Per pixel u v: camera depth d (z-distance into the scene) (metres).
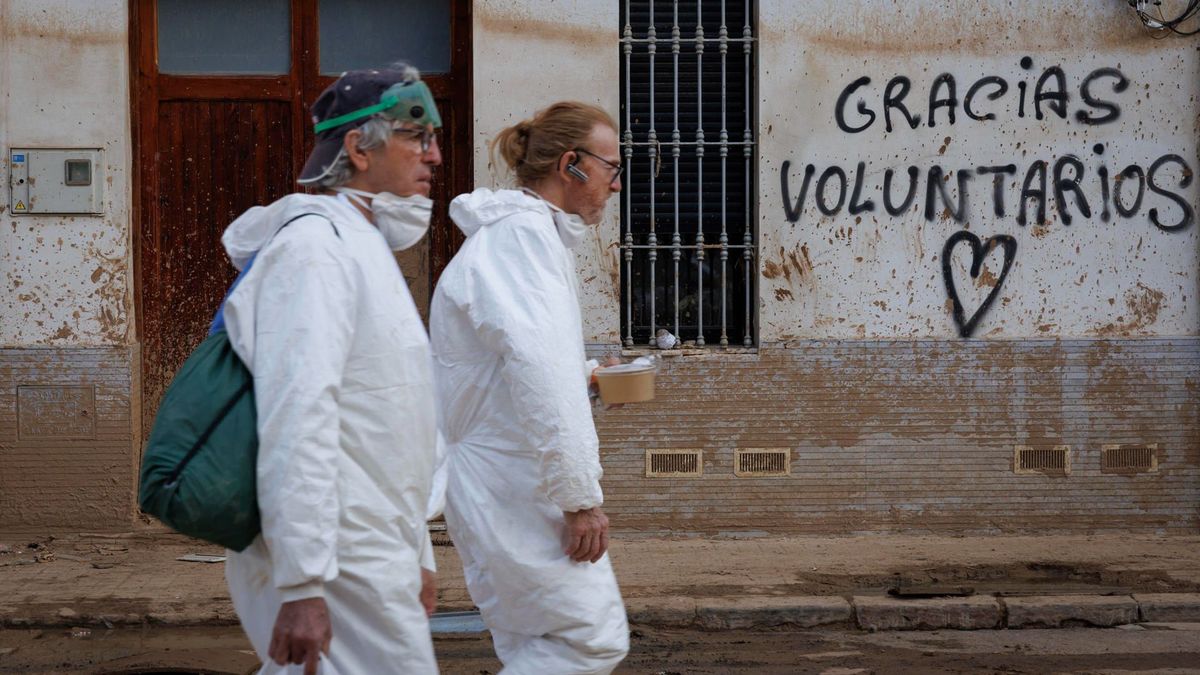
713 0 7.14
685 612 5.75
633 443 7.07
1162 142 7.18
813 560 6.64
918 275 7.14
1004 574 6.48
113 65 6.87
